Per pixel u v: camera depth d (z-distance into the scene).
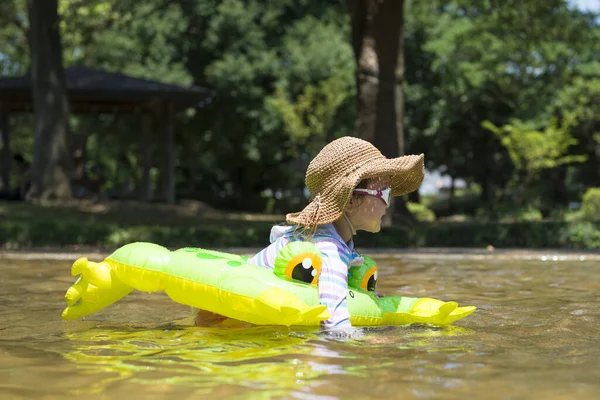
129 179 40.41
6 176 21.77
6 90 20.14
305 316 2.83
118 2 29.44
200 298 3.10
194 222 15.71
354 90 29.09
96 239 10.09
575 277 6.11
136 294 4.56
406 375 2.14
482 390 1.95
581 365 2.29
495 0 17.78
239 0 29.78
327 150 3.36
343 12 31.09
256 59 29.05
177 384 2.05
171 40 29.59
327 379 2.09
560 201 32.25
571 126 28.69
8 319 3.55
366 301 3.22
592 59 29.31
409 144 31.61
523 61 27.39
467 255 8.91
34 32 17.91
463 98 29.06
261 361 2.36
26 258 8.05
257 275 3.07
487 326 3.25
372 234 10.91
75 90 20.00
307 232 3.29
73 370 2.27
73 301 3.40
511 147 25.62
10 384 2.09
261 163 31.66
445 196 46.81
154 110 23.02
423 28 30.59
